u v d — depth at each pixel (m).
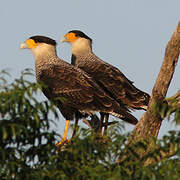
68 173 9.21
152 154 9.43
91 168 8.94
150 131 12.58
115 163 9.45
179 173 8.98
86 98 15.60
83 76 16.09
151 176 8.95
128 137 9.48
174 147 9.21
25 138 9.67
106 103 15.58
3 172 9.68
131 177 9.04
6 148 9.54
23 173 9.61
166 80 12.29
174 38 12.14
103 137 9.73
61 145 10.80
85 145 9.27
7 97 9.20
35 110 9.31
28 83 9.30
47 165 9.41
